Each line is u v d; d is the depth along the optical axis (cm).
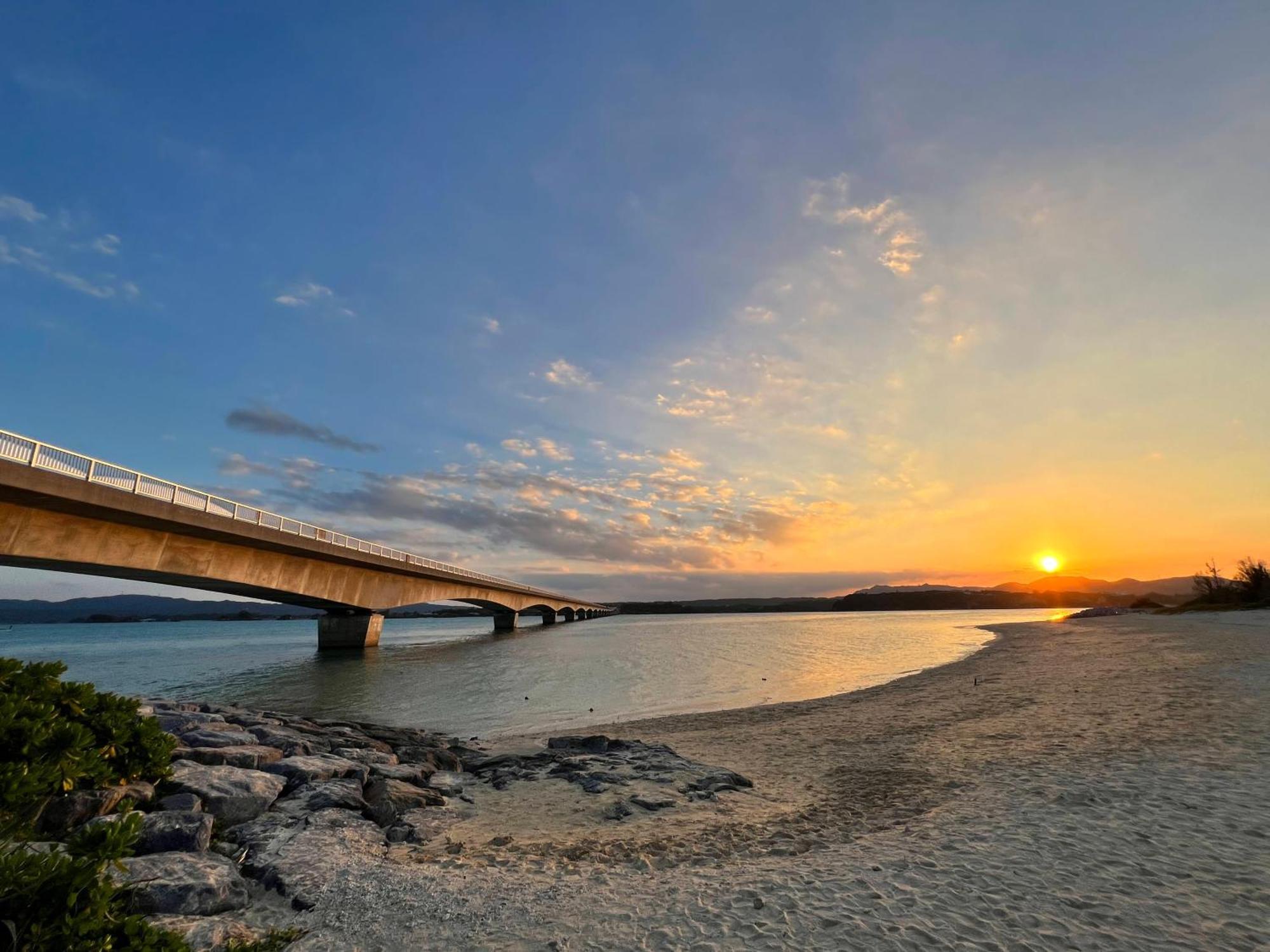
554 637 8250
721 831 930
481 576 7325
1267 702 1549
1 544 2344
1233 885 638
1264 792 911
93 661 4925
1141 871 682
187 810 833
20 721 706
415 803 1065
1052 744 1336
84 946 371
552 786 1222
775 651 5134
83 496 2478
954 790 1080
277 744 1309
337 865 752
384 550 5059
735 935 574
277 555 4034
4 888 364
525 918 624
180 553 3225
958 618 13188
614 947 559
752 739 1666
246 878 725
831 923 590
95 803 762
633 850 850
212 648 6825
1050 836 800
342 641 5406
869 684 2900
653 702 2564
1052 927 573
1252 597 6400
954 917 596
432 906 652
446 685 3219
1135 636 4169
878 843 831
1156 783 991
